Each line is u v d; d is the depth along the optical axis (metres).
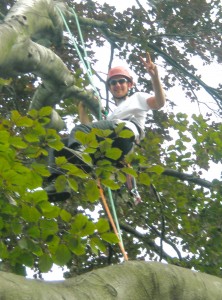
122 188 10.53
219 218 13.23
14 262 7.58
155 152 13.06
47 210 7.40
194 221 13.24
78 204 11.95
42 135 7.82
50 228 7.45
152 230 13.69
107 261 12.94
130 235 13.60
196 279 5.82
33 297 4.90
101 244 7.50
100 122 8.89
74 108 12.54
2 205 7.45
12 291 4.85
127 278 5.47
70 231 7.41
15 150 7.74
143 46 15.77
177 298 5.64
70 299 5.11
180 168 13.44
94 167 7.96
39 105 10.75
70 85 10.41
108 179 7.94
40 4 10.34
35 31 10.18
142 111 9.29
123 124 8.21
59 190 7.75
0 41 9.05
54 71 10.07
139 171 8.50
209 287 5.84
